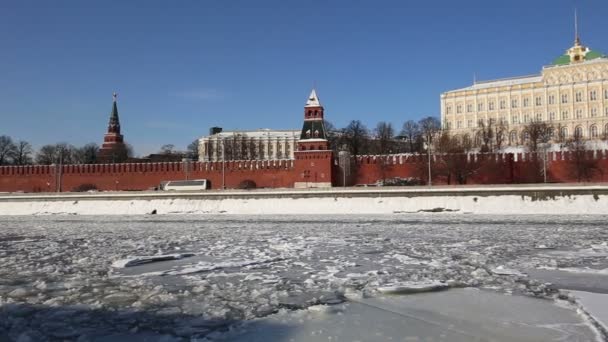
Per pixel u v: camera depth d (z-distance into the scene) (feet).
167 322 48.67
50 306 55.42
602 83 514.68
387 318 48.91
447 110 583.58
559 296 56.75
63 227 174.29
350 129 466.29
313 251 96.27
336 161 330.13
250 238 123.13
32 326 48.14
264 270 75.92
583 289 60.23
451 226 151.64
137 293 61.21
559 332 43.57
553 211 200.13
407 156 309.42
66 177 349.82
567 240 109.40
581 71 525.34
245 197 245.65
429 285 61.36
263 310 52.29
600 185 198.08
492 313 50.08
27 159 527.81
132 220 209.26
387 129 503.61
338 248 100.42
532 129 431.84
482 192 212.64
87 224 189.26
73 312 52.60
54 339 44.24
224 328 46.47
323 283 65.16
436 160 295.89
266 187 319.06
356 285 63.62
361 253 92.84
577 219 173.68
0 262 87.71
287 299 57.06
